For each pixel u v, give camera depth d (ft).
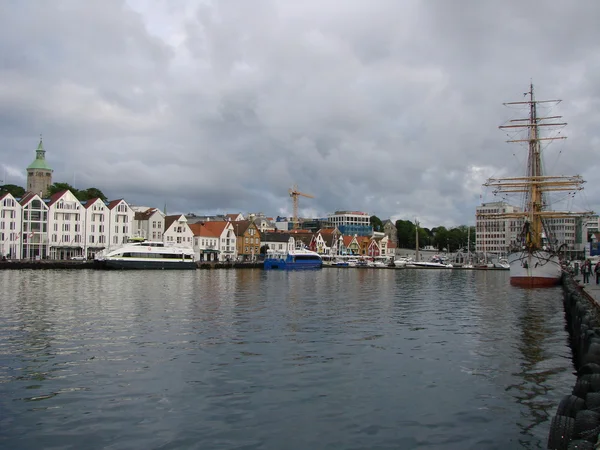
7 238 416.67
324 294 190.60
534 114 319.47
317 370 73.31
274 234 617.21
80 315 121.60
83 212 450.30
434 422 54.19
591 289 145.89
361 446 48.34
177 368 73.46
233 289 208.13
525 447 48.24
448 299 177.68
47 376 68.95
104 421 53.72
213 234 530.27
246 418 55.01
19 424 52.75
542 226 318.04
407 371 73.36
